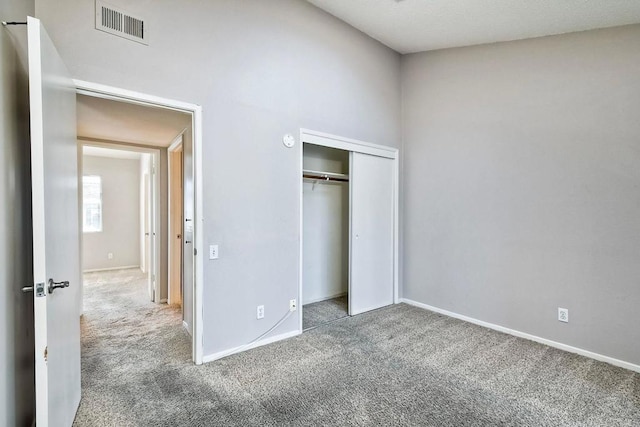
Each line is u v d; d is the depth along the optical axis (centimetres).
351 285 368
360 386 223
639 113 245
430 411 197
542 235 296
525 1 241
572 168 278
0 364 130
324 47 328
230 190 265
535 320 301
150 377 232
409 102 407
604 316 263
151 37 225
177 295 416
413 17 302
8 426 138
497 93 325
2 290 133
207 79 250
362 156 372
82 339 299
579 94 273
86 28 201
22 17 162
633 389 222
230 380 229
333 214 447
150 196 443
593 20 252
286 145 300
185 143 317
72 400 180
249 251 278
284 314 303
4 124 137
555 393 217
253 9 275
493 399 209
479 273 341
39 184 132
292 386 222
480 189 340
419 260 399
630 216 250
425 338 305
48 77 145
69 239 179
